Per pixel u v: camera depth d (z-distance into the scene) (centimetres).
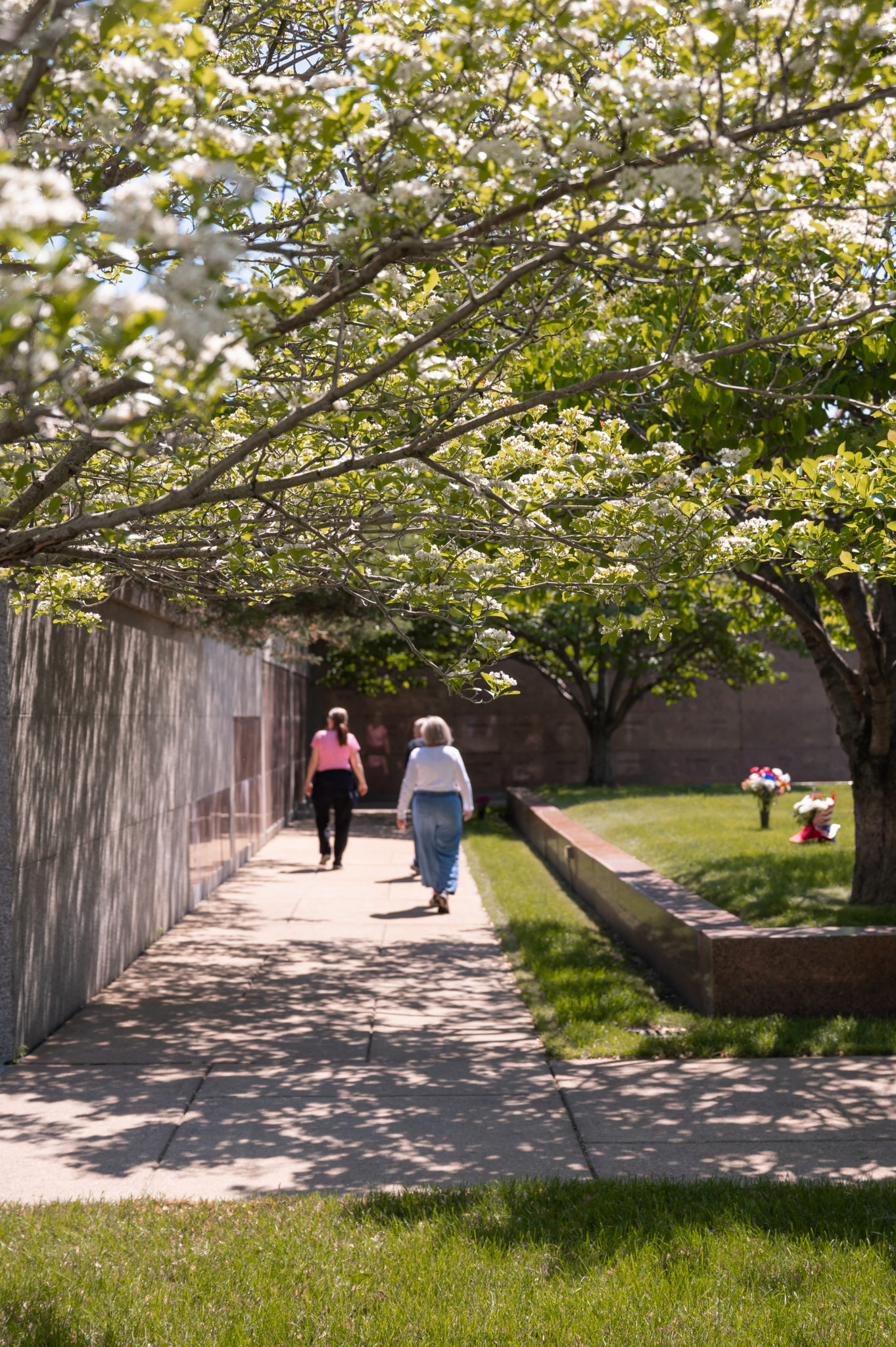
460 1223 435
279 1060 675
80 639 787
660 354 517
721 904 1002
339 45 439
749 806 1825
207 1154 523
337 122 266
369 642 2030
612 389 544
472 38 272
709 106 286
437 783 1172
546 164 283
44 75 266
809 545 524
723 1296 381
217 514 492
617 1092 608
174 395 262
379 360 374
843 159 353
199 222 253
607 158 282
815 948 735
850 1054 671
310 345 395
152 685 1024
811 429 723
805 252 388
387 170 290
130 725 940
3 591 638
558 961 923
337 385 338
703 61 278
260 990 851
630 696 2353
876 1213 440
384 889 1345
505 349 384
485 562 459
